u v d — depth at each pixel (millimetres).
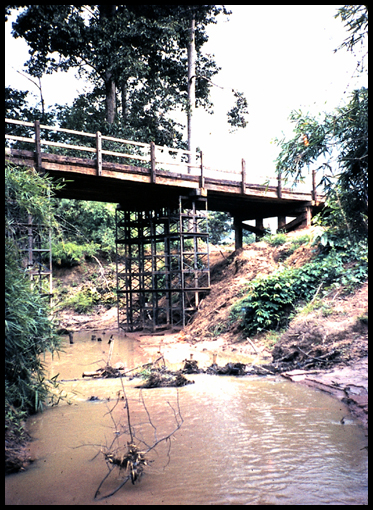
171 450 4801
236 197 18281
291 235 19312
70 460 4680
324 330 9422
